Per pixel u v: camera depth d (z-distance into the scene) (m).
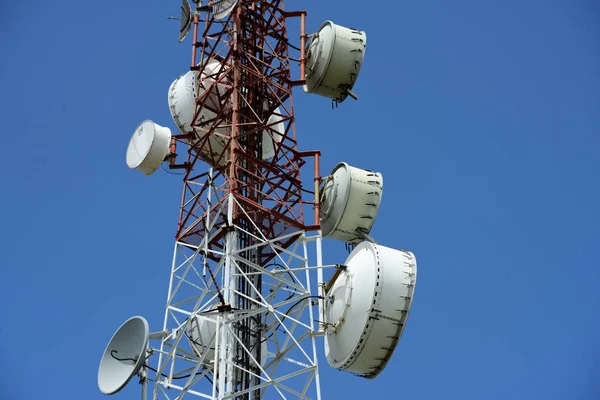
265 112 43.41
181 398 36.09
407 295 37.81
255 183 39.78
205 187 40.25
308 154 41.72
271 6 44.47
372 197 41.03
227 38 43.84
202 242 38.56
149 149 44.22
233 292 37.09
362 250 39.22
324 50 44.09
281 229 40.84
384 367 38.06
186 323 37.16
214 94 43.84
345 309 38.25
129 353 37.84
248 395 37.28
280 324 38.91
